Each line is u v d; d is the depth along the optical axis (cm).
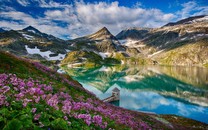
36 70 3256
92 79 19650
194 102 11262
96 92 13425
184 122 7075
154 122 3538
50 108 1201
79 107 1641
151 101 11394
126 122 2083
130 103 10875
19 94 1304
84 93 3017
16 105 992
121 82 18088
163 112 9469
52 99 1452
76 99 2064
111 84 16925
